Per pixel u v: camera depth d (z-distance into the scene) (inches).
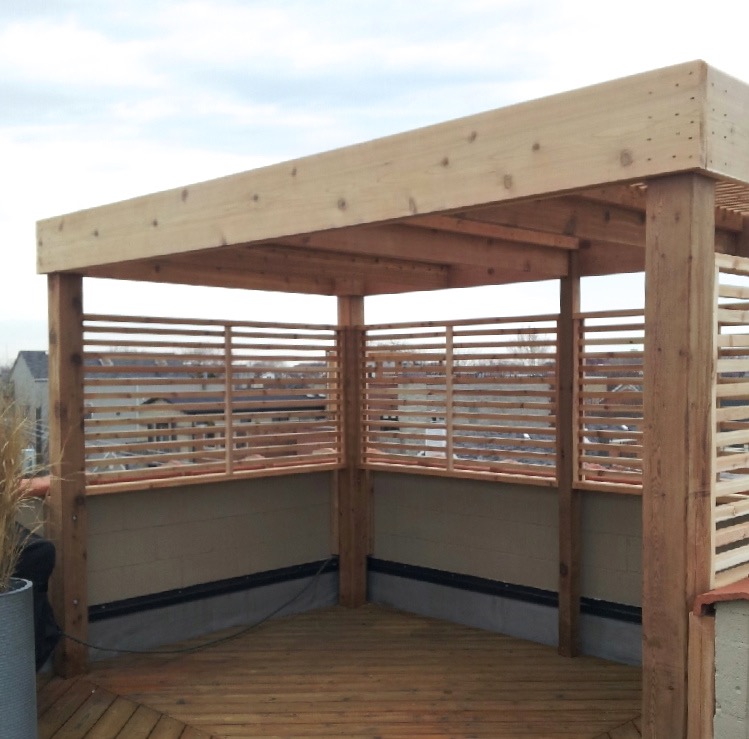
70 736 163.9
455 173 113.8
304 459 257.1
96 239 177.6
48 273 194.5
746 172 98.3
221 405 228.5
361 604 263.4
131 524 217.3
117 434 205.5
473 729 168.1
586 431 209.3
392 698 185.3
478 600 239.5
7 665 141.5
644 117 95.2
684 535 95.1
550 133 103.7
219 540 236.4
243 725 170.1
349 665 207.8
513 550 231.0
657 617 97.8
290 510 254.5
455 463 237.5
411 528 255.1
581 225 163.2
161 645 222.8
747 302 110.4
